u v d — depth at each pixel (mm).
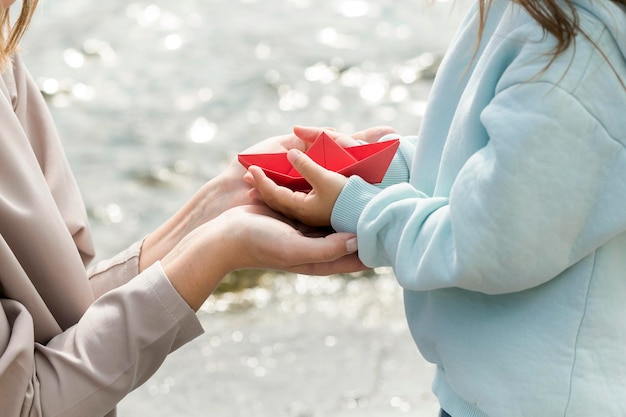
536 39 1504
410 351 3527
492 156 1506
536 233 1497
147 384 3314
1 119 1715
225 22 7945
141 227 4781
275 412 3143
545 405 1553
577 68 1480
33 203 1704
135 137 5785
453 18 8117
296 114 6254
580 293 1550
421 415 3057
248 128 6012
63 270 1728
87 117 6066
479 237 1504
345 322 3793
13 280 1660
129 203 5004
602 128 1487
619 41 1490
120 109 6215
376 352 3521
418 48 7438
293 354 3523
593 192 1504
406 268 1592
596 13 1496
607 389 1557
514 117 1487
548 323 1560
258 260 1682
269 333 3693
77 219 1845
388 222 1617
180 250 1756
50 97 6391
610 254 1560
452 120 1654
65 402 1645
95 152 5562
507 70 1520
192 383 3324
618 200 1499
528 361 1562
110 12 8008
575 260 1534
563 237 1511
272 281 4121
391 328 3736
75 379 1649
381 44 7531
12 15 4156
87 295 1763
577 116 1479
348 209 1669
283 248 1648
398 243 1604
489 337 1591
